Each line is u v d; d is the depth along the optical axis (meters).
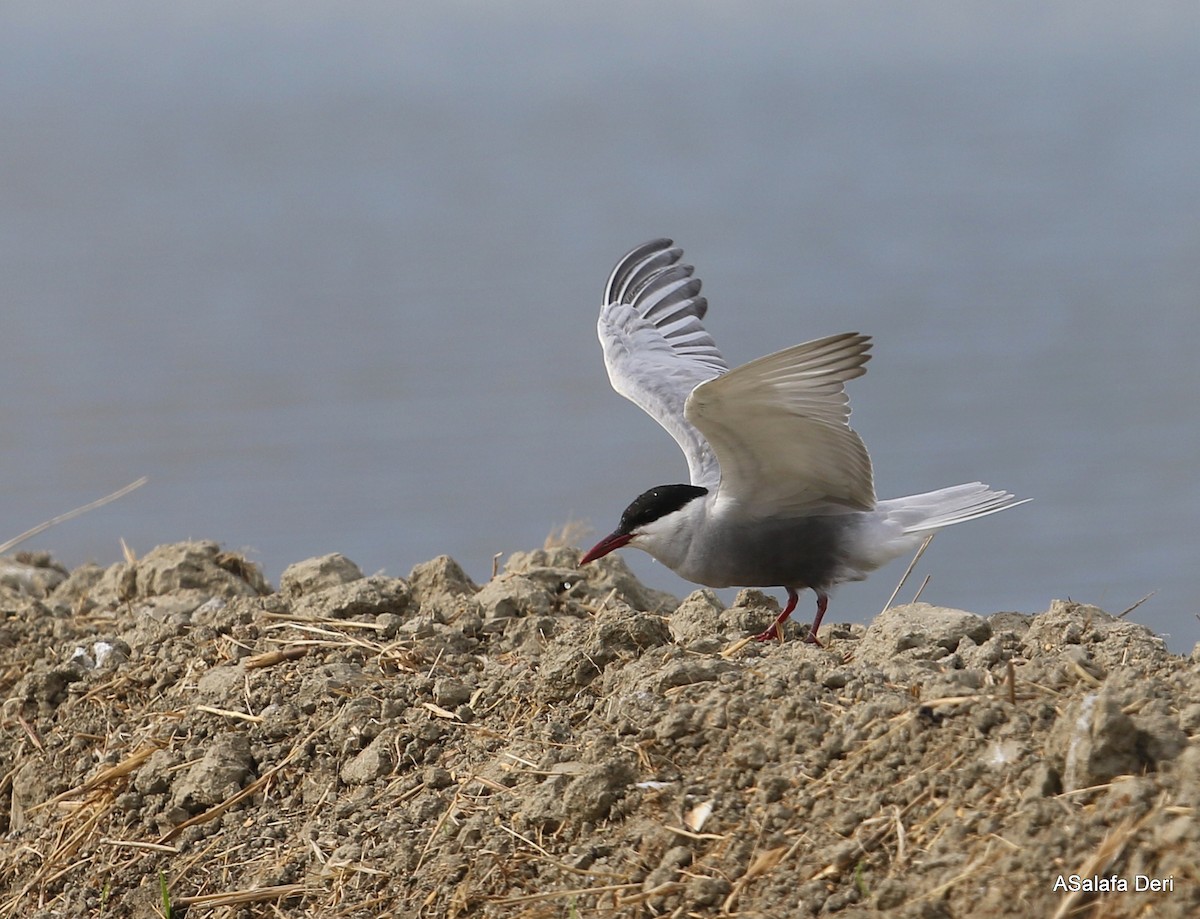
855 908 5.33
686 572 8.51
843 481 8.04
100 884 6.93
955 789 5.56
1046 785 5.39
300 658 7.93
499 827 6.22
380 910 6.13
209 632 8.34
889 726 5.88
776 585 8.41
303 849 6.57
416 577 9.05
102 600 9.96
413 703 7.24
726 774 6.01
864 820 5.59
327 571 9.26
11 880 7.25
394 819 6.51
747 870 5.63
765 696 6.28
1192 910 4.84
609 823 6.05
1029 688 5.93
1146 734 5.40
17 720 8.15
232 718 7.49
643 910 5.64
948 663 6.56
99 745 7.78
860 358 7.05
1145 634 6.50
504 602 8.54
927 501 8.25
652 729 6.30
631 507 8.59
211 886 6.62
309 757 7.12
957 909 5.16
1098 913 4.98
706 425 7.65
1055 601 7.02
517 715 6.96
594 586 9.15
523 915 5.80
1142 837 5.09
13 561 11.29
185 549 10.02
